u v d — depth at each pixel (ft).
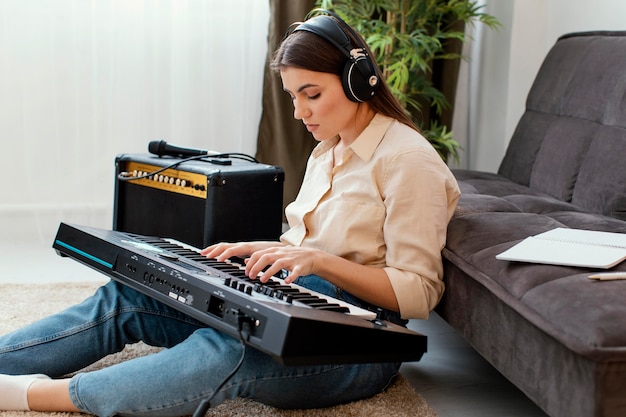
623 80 6.82
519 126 8.57
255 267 4.43
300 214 5.33
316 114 4.84
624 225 5.84
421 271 4.82
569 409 3.82
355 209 5.00
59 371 4.98
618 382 3.62
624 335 3.60
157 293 4.48
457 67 10.50
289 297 4.04
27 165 9.95
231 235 6.46
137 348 6.01
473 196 6.61
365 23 9.41
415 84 9.89
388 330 4.11
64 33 9.80
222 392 4.40
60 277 8.21
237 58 10.23
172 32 10.01
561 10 9.60
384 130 5.02
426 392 5.64
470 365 6.23
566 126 7.55
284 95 10.17
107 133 10.10
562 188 7.23
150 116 10.14
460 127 11.07
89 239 5.23
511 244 4.97
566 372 3.85
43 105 9.91
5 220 9.98
